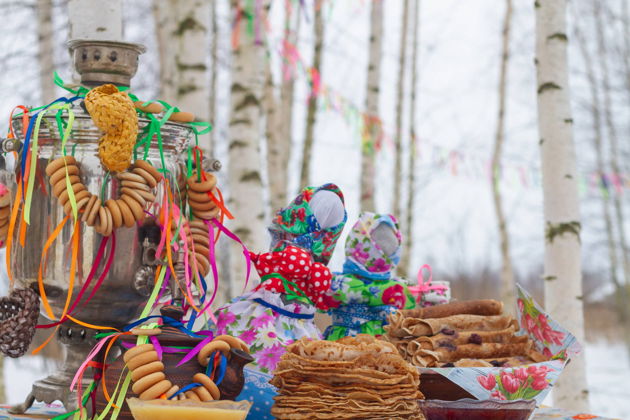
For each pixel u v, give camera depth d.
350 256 3.79
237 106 6.86
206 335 2.60
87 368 2.87
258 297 3.37
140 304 2.82
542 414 3.38
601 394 17.67
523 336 3.00
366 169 11.45
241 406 2.29
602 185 13.95
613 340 26.27
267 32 7.89
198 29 6.34
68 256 2.69
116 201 2.67
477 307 3.12
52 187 2.69
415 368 2.62
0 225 2.89
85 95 2.81
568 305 5.10
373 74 11.12
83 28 3.91
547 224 5.21
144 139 2.79
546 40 5.29
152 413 2.25
